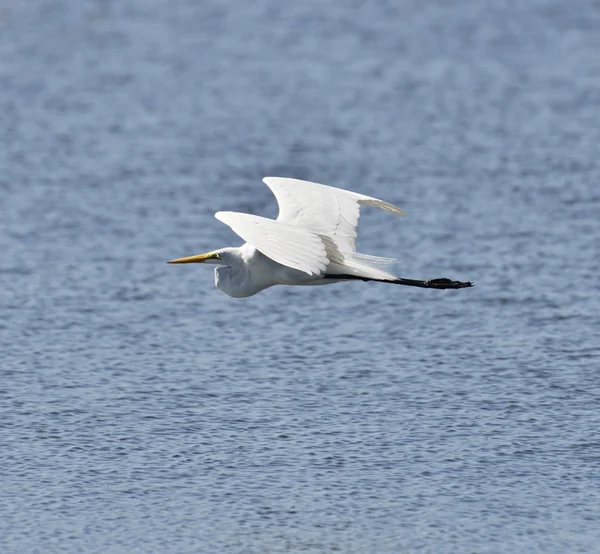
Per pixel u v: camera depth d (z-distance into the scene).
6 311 17.83
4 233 21.34
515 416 14.30
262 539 11.68
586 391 14.98
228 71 34.00
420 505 12.29
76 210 22.64
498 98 31.22
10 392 15.05
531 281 18.89
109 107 30.44
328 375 15.60
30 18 39.44
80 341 16.78
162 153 26.50
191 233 21.38
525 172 24.83
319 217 10.30
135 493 12.58
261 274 10.66
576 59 35.19
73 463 13.22
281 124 28.94
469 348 16.44
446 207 22.64
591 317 17.45
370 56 35.50
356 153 26.45
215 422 14.20
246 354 16.36
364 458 13.26
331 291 18.91
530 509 12.18
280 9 40.69
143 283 19.09
